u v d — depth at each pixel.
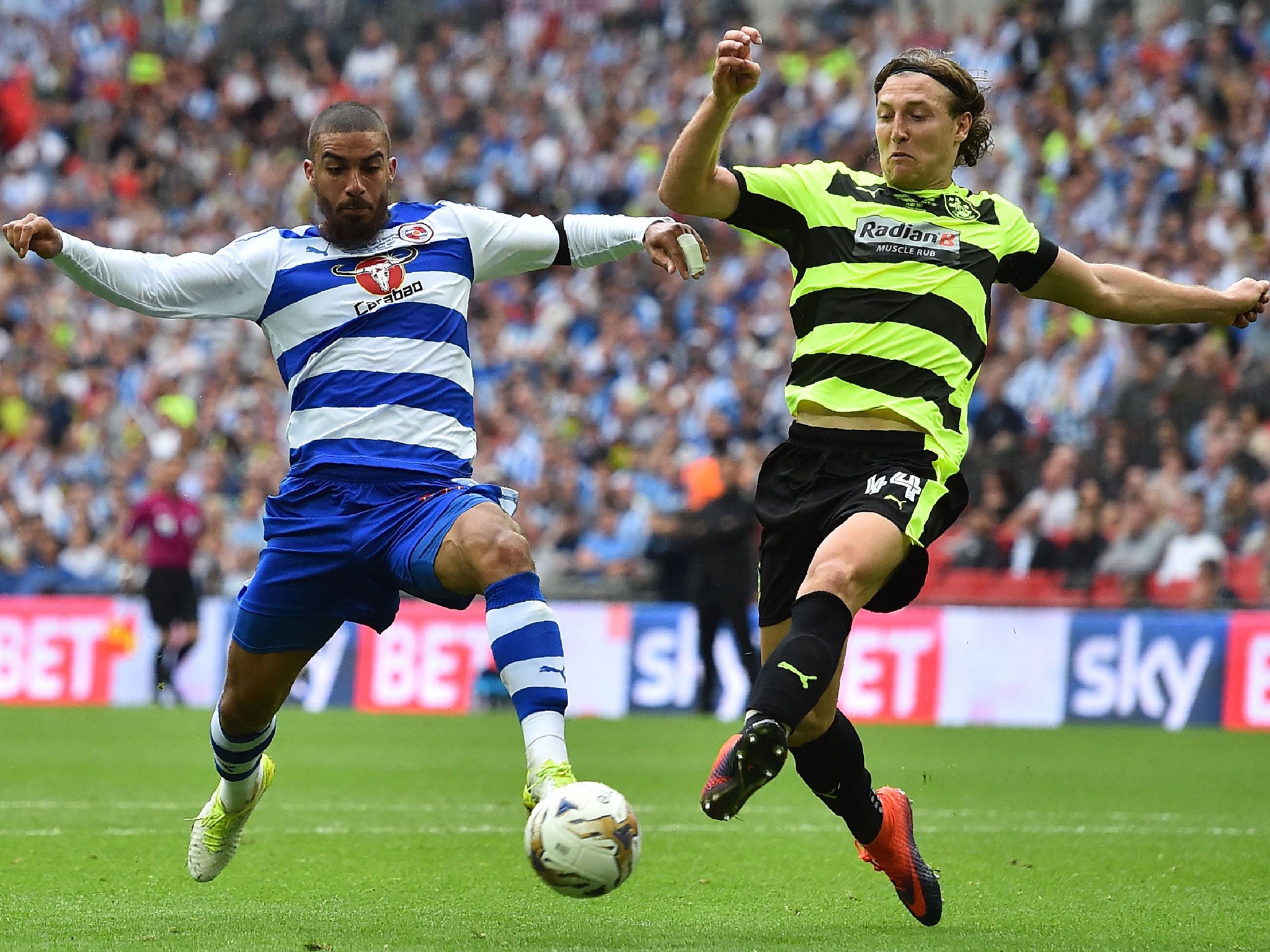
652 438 65.44
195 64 90.75
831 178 17.44
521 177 81.06
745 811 28.72
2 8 94.00
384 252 17.17
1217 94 70.56
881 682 51.47
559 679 15.84
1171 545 52.75
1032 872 21.53
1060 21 76.62
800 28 85.94
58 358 74.56
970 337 16.92
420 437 16.83
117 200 85.06
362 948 14.93
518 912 17.69
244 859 22.12
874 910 18.19
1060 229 68.75
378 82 88.94
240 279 17.06
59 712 51.91
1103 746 42.88
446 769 35.84
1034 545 53.62
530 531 62.84
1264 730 48.84
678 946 15.27
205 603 55.88
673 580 53.66
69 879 20.06
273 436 69.94
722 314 69.12
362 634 54.75
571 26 88.12
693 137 16.41
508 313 72.56
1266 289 18.41
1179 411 57.09
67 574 63.47
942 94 17.16
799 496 16.78
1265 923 17.34
